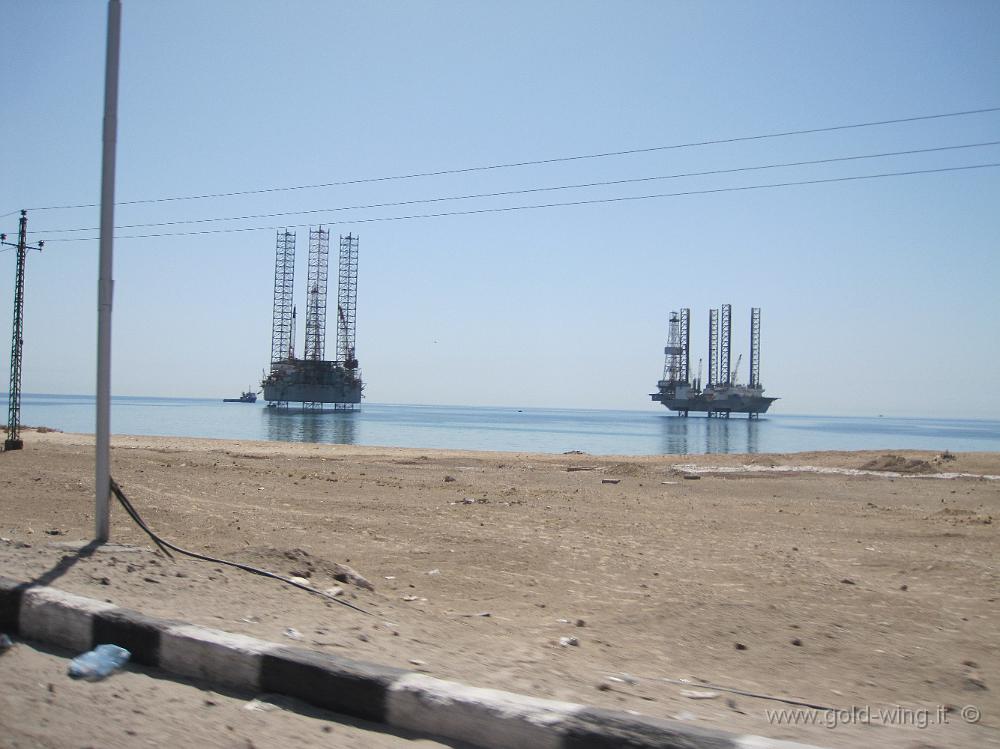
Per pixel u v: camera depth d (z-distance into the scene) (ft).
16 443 99.04
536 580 31.96
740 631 24.22
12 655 18.43
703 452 206.80
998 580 32.58
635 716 13.55
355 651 18.61
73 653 18.92
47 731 14.03
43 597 20.07
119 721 14.69
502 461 113.19
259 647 16.76
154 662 17.81
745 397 572.92
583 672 18.93
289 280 525.34
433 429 326.85
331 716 15.34
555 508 57.16
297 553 30.50
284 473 80.94
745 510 58.65
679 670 20.24
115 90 30.22
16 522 41.68
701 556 37.83
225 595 23.26
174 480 67.21
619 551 38.78
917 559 37.37
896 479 84.84
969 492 73.20
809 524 50.44
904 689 19.03
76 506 48.06
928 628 25.00
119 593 21.94
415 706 14.61
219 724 14.73
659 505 60.95
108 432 29.99
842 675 20.15
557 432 325.62
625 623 25.21
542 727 13.44
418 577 32.17
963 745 14.82
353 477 79.51
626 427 416.05
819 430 460.14
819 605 27.81
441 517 50.52
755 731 15.07
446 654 19.33
